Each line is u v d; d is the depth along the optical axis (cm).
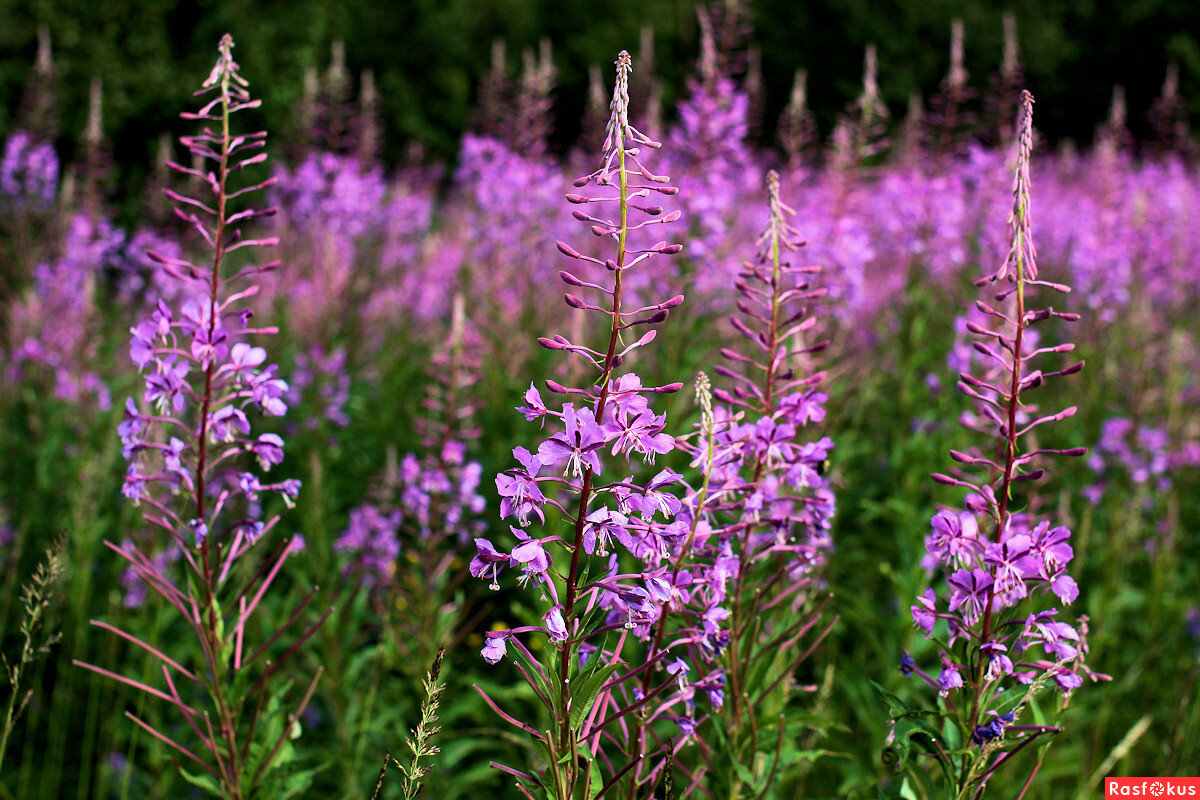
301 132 934
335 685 421
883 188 781
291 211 914
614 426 238
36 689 538
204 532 286
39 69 962
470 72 2505
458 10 2491
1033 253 256
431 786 420
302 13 1806
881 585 564
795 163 645
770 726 309
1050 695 399
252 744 305
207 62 1619
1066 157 1333
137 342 282
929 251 672
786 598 336
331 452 632
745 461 296
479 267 831
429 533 462
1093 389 693
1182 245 911
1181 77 2511
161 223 862
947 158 687
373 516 484
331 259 775
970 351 564
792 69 2744
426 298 913
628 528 239
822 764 471
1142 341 738
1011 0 2809
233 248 289
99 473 530
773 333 301
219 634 300
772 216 301
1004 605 255
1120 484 624
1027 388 258
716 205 610
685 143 623
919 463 554
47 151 916
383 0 2469
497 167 812
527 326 703
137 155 1602
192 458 297
